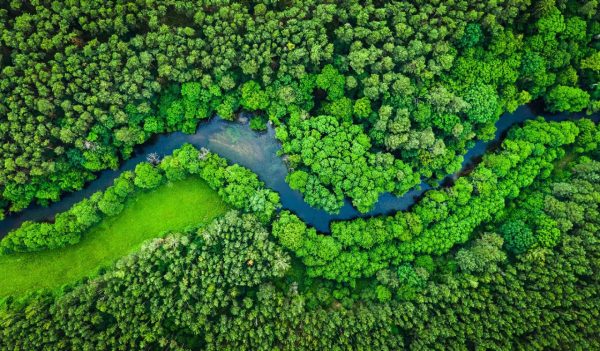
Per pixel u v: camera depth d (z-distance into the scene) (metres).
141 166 56.25
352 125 56.78
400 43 55.31
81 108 52.69
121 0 53.34
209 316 54.31
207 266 54.81
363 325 53.12
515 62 56.56
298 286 57.75
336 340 53.19
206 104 57.47
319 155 55.56
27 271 56.81
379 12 54.50
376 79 54.66
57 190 56.53
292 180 56.94
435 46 54.72
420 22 54.69
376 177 55.62
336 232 56.84
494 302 54.34
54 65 52.00
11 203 56.69
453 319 52.84
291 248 55.59
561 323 52.34
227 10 53.62
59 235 55.03
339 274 56.56
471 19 54.12
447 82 56.62
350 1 54.75
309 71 56.84
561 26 55.88
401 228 55.81
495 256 54.53
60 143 54.47
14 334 50.66
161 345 51.78
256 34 54.25
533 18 56.78
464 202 56.91
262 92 56.34
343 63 55.78
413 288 55.00
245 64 54.62
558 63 57.22
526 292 53.94
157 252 54.41
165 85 56.56
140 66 53.84
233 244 55.06
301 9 55.31
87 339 51.03
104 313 53.12
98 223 57.72
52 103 52.44
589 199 55.38
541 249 54.62
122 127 55.12
